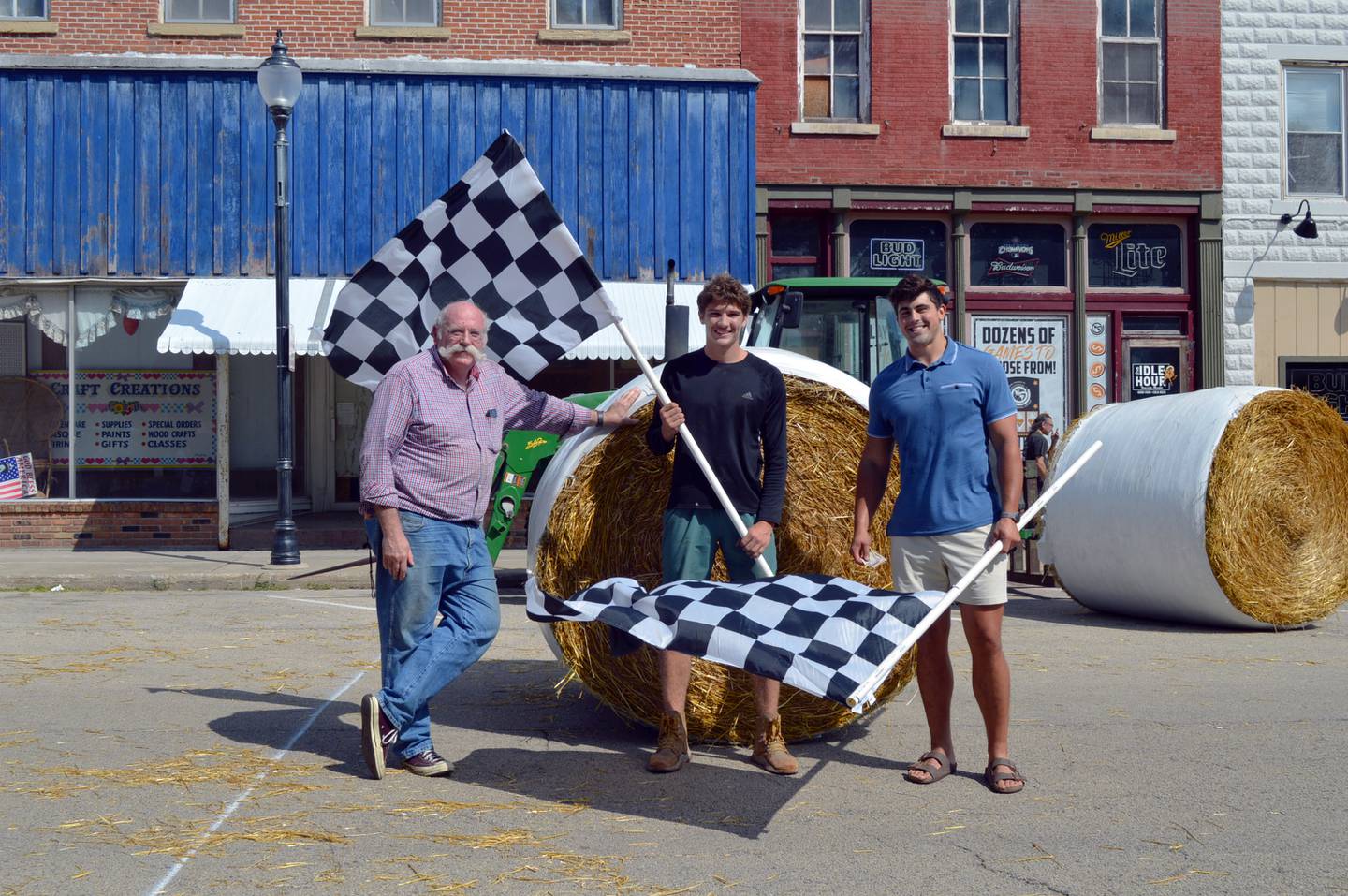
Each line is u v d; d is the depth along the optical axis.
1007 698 4.55
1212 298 16.72
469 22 15.07
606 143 14.66
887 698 5.35
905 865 3.64
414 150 14.42
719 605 4.39
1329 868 3.60
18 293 13.97
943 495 4.57
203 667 6.83
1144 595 8.81
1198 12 16.72
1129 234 16.80
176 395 14.41
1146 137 16.50
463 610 4.71
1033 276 16.62
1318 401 8.46
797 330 10.84
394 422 4.61
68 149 13.96
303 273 14.24
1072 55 16.48
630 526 5.41
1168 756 4.94
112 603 9.87
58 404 14.34
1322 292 16.86
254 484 15.12
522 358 5.50
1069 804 4.29
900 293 4.63
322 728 5.35
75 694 6.04
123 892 3.35
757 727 4.89
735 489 4.88
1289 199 16.88
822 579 4.53
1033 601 10.53
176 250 14.08
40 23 14.46
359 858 3.66
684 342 7.40
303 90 14.27
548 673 6.83
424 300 5.55
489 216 5.50
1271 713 5.74
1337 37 16.86
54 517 14.02
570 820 4.09
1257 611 8.29
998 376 4.60
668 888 3.44
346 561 12.41
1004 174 16.33
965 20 16.45
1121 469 8.86
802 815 4.18
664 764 4.73
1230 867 3.61
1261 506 8.30
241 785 4.44
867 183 16.09
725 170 14.84
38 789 4.34
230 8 14.84
